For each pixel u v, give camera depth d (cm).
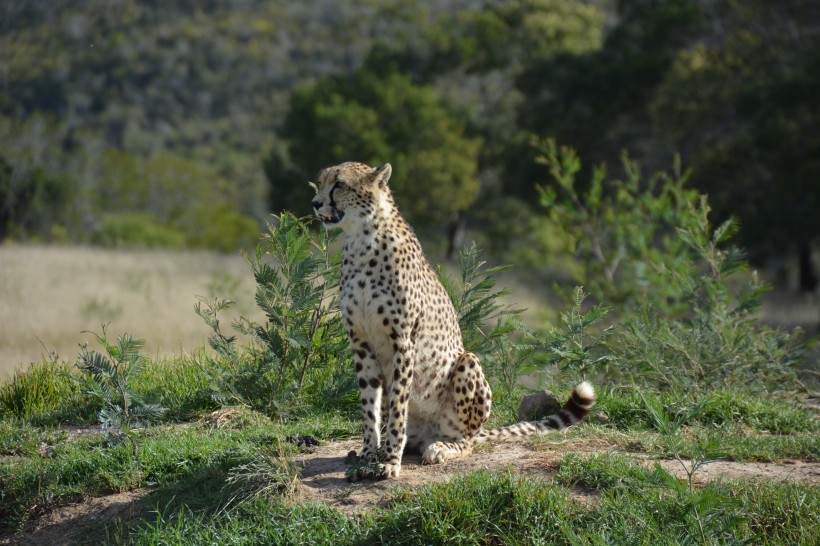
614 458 1084
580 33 8162
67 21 16288
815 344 1727
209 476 1134
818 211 4853
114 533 1055
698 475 1063
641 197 2566
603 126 5791
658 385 1595
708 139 5247
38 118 6856
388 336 1123
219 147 13838
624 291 2509
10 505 1165
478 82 9275
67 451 1295
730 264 1814
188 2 18462
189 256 5278
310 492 1069
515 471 1084
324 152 6600
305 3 18550
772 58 5156
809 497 980
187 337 2539
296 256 1464
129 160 8244
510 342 1605
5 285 3378
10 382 1767
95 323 2739
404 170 6544
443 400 1184
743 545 891
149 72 15788
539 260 7450
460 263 1616
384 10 9906
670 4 5825
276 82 15925
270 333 1474
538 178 5869
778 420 1349
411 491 1036
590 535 909
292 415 1441
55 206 6631
